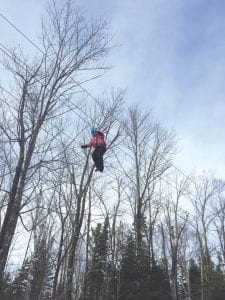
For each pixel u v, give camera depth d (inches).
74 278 853.2
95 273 920.3
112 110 810.8
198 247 1510.8
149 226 1086.4
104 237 958.4
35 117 557.6
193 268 1498.5
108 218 921.5
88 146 563.2
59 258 756.6
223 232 1560.0
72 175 752.3
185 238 1492.4
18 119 550.9
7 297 886.4
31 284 904.3
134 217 1043.3
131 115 1136.8
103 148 559.5
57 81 580.4
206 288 1338.6
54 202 769.6
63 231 769.6
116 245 970.1
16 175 531.2
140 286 924.6
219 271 1409.9
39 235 904.9
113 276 926.4
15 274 925.8
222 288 1347.2
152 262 1037.2
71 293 775.1
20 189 526.6
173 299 1059.3
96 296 911.7
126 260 959.0
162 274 1019.3
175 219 1284.4
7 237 504.7
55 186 658.8
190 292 1366.9
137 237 1007.6
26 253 915.4
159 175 1111.0
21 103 557.6
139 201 1061.8
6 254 504.1
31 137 549.0
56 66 583.8
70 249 748.0
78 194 773.3
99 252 943.0
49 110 569.3
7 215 515.5
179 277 1456.7
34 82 569.6
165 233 1291.8
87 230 818.2
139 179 1090.7
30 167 548.7
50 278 878.4
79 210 764.6
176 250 1169.4
